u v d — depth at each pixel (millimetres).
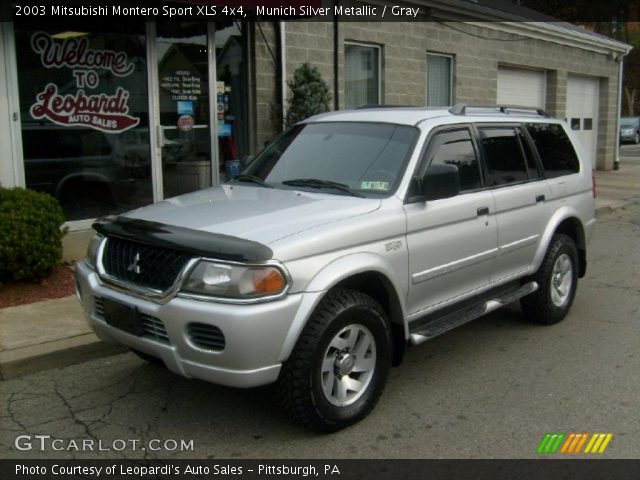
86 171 8992
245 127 10766
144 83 9383
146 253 3912
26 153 8461
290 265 3695
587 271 8484
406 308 4512
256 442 3977
